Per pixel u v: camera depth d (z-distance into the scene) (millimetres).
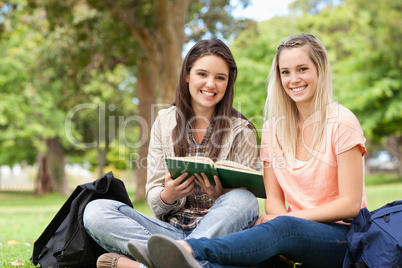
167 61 13969
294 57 3941
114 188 3824
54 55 16875
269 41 28062
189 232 3773
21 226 9219
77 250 3592
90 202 3596
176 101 4145
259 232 3072
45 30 18422
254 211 3461
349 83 29281
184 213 3885
